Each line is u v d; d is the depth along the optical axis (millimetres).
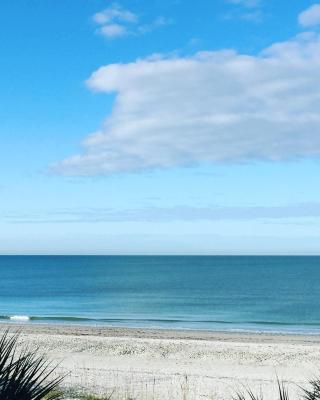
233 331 40938
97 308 64500
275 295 83438
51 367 20344
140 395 15984
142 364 23062
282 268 186500
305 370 22391
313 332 41406
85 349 26250
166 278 128875
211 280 121000
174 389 17562
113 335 35062
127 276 138375
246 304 70375
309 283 110062
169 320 50750
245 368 22672
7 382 4652
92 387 16594
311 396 6750
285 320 53250
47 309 63500
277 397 16094
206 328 43750
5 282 115688
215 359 24531
